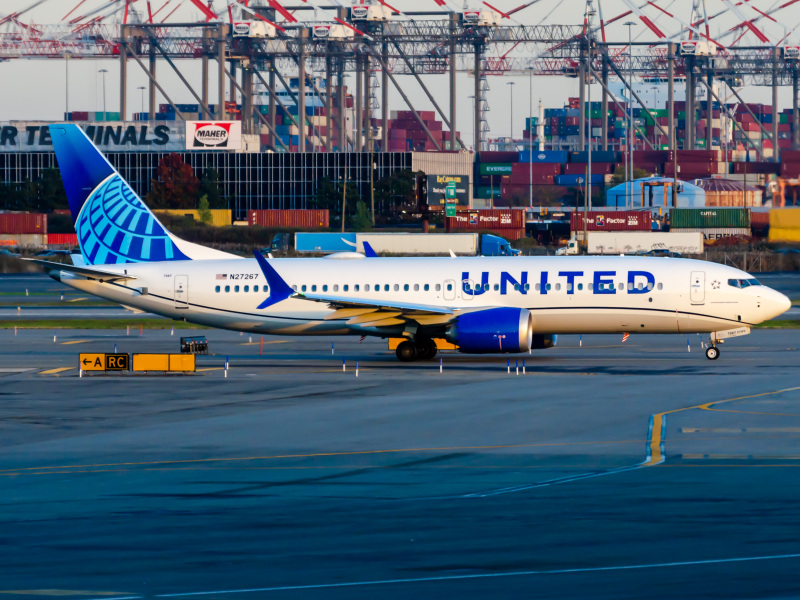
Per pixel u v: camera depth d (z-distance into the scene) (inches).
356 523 3262.8
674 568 2672.2
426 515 3366.1
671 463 4227.4
